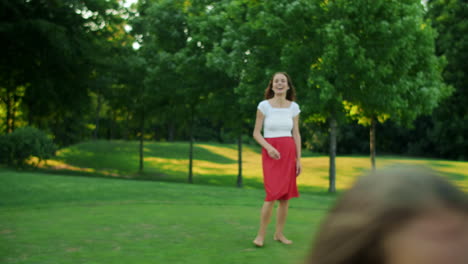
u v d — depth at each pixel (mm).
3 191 9312
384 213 275
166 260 3959
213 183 27094
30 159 21859
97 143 40438
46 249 4344
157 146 41094
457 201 272
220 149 44625
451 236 258
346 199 302
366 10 14180
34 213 6723
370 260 276
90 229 5391
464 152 41781
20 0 24016
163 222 5941
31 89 26141
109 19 26469
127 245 4543
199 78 20625
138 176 28719
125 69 25734
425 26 16391
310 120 17766
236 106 20266
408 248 260
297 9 14805
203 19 20891
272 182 4559
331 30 13859
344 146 49406
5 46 24641
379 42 14539
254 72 16859
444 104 28609
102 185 10555
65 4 25406
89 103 28391
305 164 31078
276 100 4664
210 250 4359
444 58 17125
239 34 17734
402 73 15273
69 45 24062
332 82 15164
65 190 9664
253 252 4281
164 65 22344
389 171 303
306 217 6734
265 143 4562
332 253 289
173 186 11086
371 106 15453
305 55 15094
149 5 27766
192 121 25703
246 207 7797
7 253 4164
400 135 48188
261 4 16797
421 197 275
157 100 24703
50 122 40250
